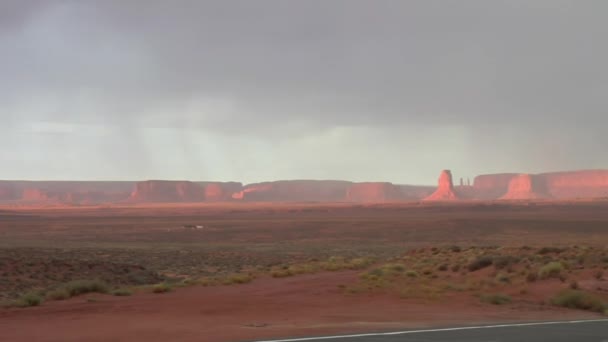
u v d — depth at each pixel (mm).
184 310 20562
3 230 140250
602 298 23172
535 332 14977
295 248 93125
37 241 108312
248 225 152000
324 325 16578
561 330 15352
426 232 129000
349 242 111500
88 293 29250
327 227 141500
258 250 88000
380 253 78812
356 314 19422
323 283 30297
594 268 30578
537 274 28766
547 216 172750
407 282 29359
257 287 30375
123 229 144000
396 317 18672
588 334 14672
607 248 39906
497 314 19609
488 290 26203
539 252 40094
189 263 63750
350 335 14469
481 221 140375
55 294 27703
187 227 147125
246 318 18562
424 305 21891
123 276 45469
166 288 29734
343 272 39531
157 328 16234
